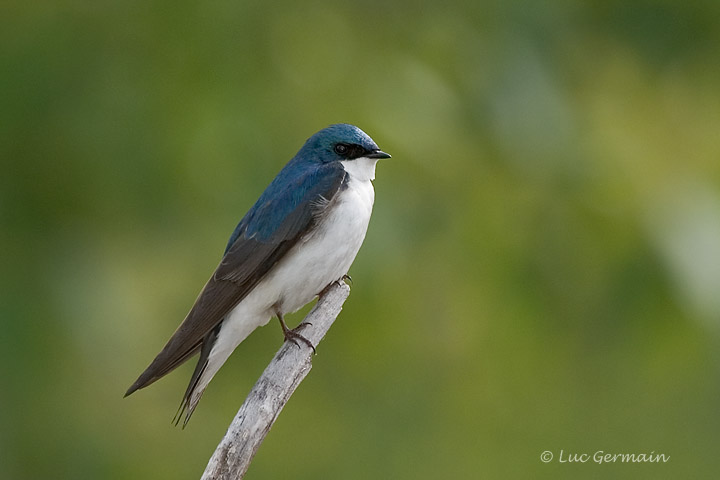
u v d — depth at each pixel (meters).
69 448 10.84
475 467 13.31
